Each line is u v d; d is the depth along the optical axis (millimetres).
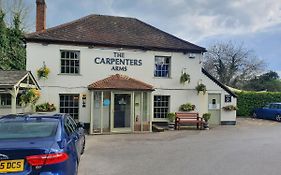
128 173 8039
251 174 7961
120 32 20688
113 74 19281
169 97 20484
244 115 28250
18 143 5156
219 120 21734
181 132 17547
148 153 10914
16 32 24672
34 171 4879
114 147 12258
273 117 25031
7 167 4859
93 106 18062
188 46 20938
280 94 28500
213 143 13289
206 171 8250
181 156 10336
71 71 18641
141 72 19875
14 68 24062
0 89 12953
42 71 17688
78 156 7660
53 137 5582
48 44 18078
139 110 18844
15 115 6789
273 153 10906
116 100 18281
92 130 17281
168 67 20609
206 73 21375
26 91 15070
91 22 20891
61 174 5070
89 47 18812
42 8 20375
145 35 21078
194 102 20969
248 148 11969
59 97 18312
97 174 7930
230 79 49844
